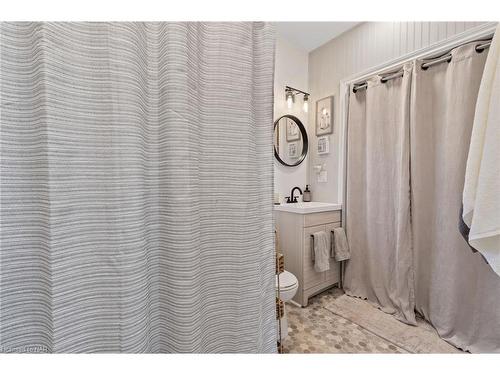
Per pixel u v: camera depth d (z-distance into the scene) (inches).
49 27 17.6
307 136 96.7
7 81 17.3
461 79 54.1
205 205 25.3
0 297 17.6
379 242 72.3
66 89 18.0
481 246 39.8
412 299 64.4
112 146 19.5
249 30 27.0
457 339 54.7
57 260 17.8
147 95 22.5
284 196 91.3
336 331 60.9
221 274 26.1
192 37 23.6
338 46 85.7
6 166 17.4
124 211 19.9
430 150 61.6
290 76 91.0
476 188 40.4
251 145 27.5
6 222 17.5
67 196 18.2
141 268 20.8
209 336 25.6
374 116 72.7
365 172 78.0
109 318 19.7
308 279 74.2
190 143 22.8
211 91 25.5
